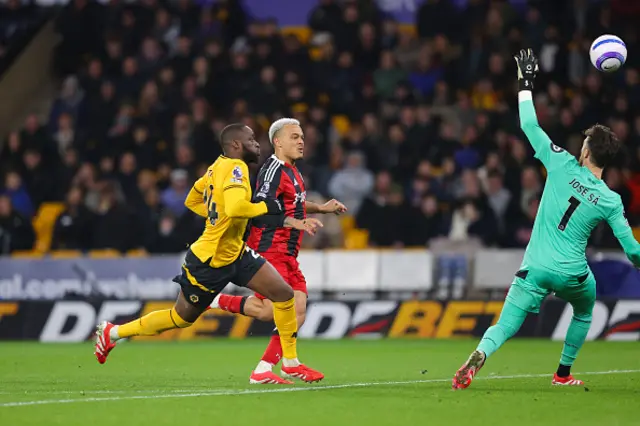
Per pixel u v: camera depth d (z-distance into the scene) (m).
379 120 63.47
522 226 54.38
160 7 70.50
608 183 55.78
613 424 19.77
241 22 70.62
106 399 23.34
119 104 64.88
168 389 26.08
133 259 50.53
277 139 27.86
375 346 44.44
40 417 20.45
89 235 54.44
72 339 48.53
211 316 49.19
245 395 24.23
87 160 61.97
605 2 68.44
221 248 25.33
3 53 69.06
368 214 54.22
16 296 50.50
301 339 48.66
